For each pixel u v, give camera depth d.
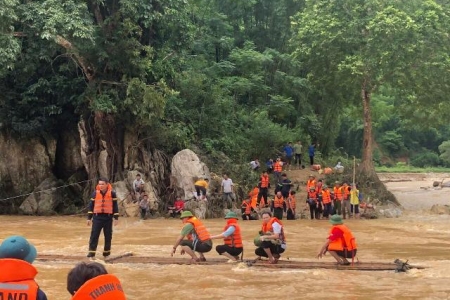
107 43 25.55
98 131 27.61
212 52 38.12
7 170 28.69
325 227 22.05
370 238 18.27
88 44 24.22
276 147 35.28
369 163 32.03
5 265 4.11
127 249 15.34
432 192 42.81
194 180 26.44
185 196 26.31
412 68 28.73
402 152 79.50
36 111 28.50
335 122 42.91
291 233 19.91
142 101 25.91
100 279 3.77
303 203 28.95
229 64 36.38
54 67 28.17
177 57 28.67
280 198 24.77
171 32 27.92
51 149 29.00
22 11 23.47
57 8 23.34
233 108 34.81
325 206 25.53
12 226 22.00
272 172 32.62
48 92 27.56
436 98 30.14
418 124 35.34
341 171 33.25
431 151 79.69
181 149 29.05
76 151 29.31
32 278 4.20
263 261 12.42
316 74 33.06
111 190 13.18
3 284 4.09
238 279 10.73
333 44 30.55
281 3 41.19
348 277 10.95
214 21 38.22
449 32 29.12
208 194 26.64
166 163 27.95
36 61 26.31
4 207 28.50
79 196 28.70
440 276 11.06
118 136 27.61
